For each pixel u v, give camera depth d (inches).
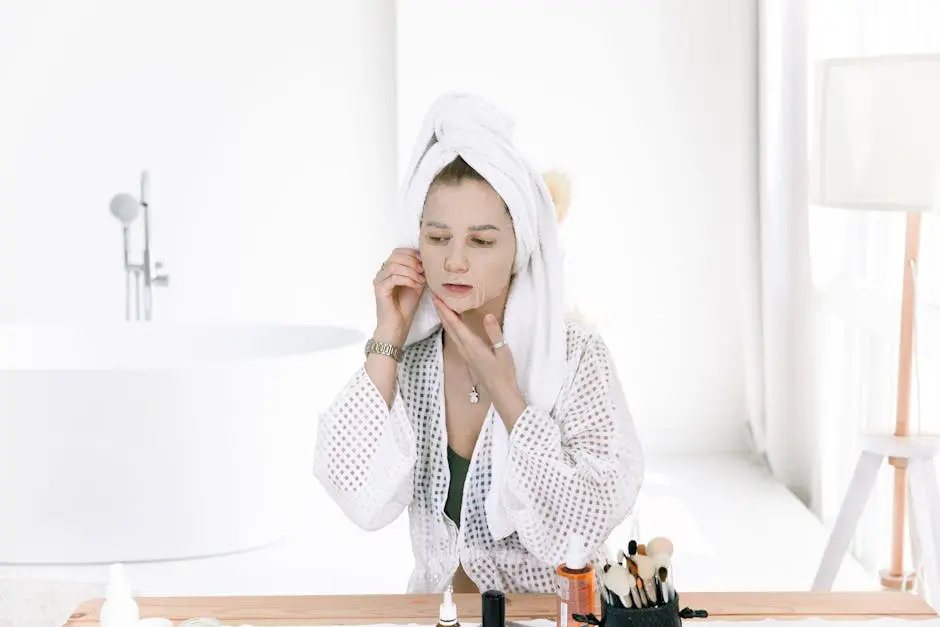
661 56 178.7
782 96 156.8
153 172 186.1
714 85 179.0
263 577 125.6
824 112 99.0
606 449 53.5
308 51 185.0
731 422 183.9
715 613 51.1
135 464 131.4
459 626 48.7
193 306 187.9
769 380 163.6
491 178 50.6
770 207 159.9
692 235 181.2
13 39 183.6
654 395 183.8
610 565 45.3
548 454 51.6
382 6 184.5
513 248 52.3
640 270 181.8
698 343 182.9
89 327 173.2
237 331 173.8
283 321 188.4
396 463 54.9
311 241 187.6
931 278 114.1
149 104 185.0
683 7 178.1
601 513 52.5
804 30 154.2
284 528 140.3
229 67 184.9
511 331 55.0
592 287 182.1
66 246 186.7
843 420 143.6
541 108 179.3
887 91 93.2
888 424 125.6
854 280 138.9
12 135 184.7
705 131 179.6
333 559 132.5
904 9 119.0
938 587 92.4
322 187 186.7
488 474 54.9
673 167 180.2
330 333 169.0
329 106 185.5
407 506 59.1
